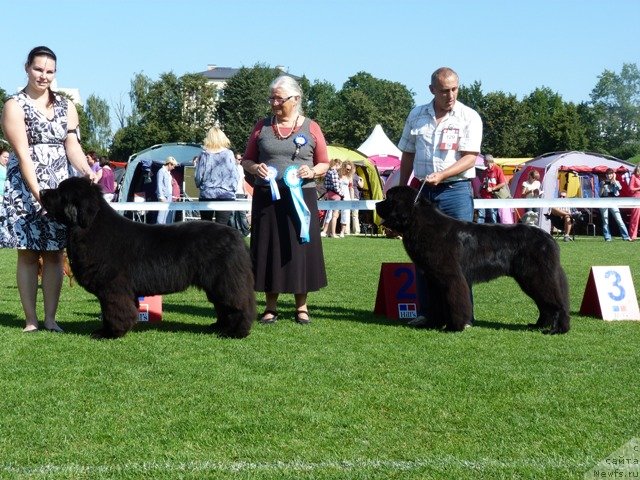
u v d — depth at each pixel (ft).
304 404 14.42
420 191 22.45
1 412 13.74
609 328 23.24
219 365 17.38
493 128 254.68
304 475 10.91
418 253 21.95
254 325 22.85
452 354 18.95
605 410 14.23
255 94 245.86
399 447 12.15
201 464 11.32
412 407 14.29
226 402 14.47
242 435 12.66
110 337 20.16
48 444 12.17
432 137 23.63
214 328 21.94
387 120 287.28
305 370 17.02
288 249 22.84
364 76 367.86
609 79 334.44
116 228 19.83
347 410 14.05
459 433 12.87
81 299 28.32
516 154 255.09
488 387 15.72
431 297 22.94
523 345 20.30
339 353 18.90
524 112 256.32
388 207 21.98
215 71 410.31
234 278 20.26
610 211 71.15
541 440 12.53
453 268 21.86
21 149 20.16
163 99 248.52
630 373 17.08
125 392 15.07
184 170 72.43
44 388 15.28
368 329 22.50
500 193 64.34
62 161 21.20
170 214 63.87
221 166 37.96
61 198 19.22
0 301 27.50
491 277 22.45
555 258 22.38
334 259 46.01
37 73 20.44
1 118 20.58
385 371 17.03
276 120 23.30
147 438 12.46
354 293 31.14
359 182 75.82
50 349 18.81
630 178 68.69
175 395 14.90
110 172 66.13
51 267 21.45
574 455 11.81
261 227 22.95
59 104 21.18
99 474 10.92
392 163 98.99
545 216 72.95
